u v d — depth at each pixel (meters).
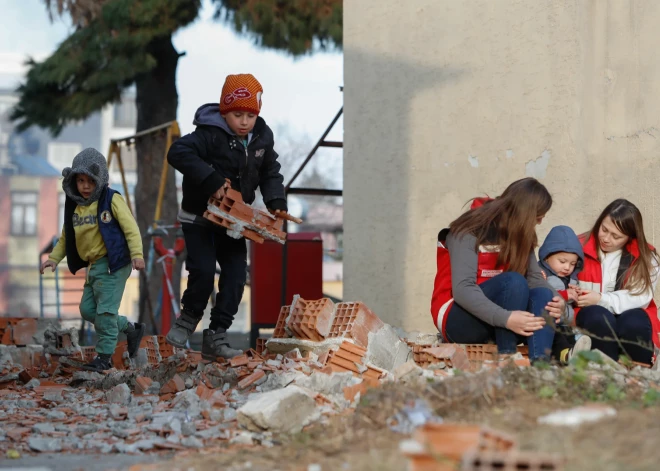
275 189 9.12
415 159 11.80
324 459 5.13
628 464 4.28
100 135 79.12
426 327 11.49
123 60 24.14
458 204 11.25
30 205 75.50
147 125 27.44
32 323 11.74
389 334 8.27
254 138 8.97
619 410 5.62
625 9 9.57
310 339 8.45
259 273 16.39
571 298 8.30
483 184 10.96
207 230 9.06
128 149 22.03
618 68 9.62
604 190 9.73
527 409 5.91
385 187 12.18
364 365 7.70
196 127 8.93
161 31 24.08
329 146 15.50
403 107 11.98
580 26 9.98
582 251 8.34
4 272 74.38
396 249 11.95
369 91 12.47
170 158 8.59
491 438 4.27
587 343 7.70
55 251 10.56
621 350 8.12
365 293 12.38
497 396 6.21
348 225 12.67
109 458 5.84
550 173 10.25
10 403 8.14
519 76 10.62
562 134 10.14
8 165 75.25
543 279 8.34
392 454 4.97
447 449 4.16
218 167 8.81
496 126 10.85
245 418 6.23
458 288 8.09
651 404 5.87
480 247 8.23
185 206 8.97
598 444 4.65
